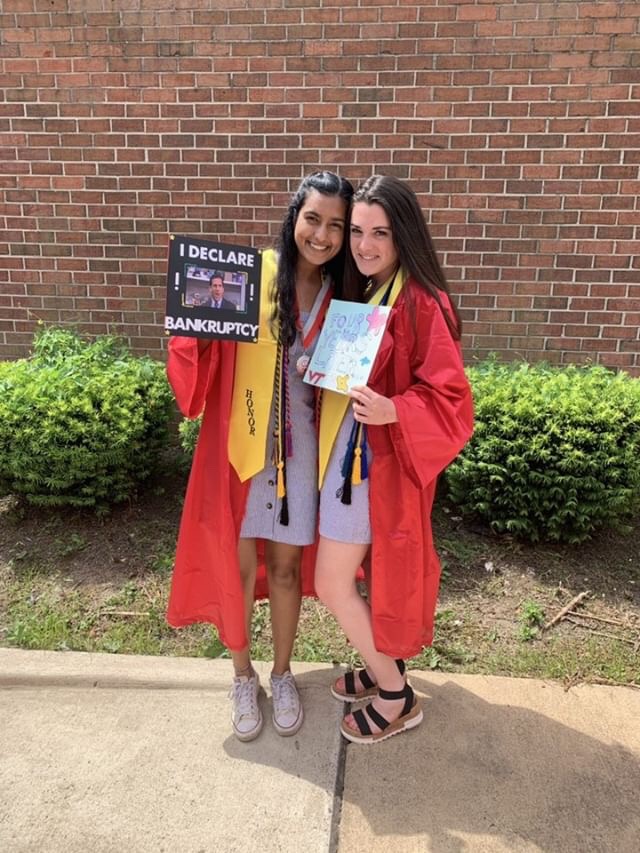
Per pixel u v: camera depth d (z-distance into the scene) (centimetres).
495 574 326
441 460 195
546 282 415
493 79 392
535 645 282
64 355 416
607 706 247
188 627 294
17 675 262
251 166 421
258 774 218
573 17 380
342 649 279
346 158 412
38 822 202
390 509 205
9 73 424
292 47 402
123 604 310
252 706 234
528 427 328
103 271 449
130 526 368
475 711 244
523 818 202
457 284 421
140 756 226
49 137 431
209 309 194
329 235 195
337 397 204
